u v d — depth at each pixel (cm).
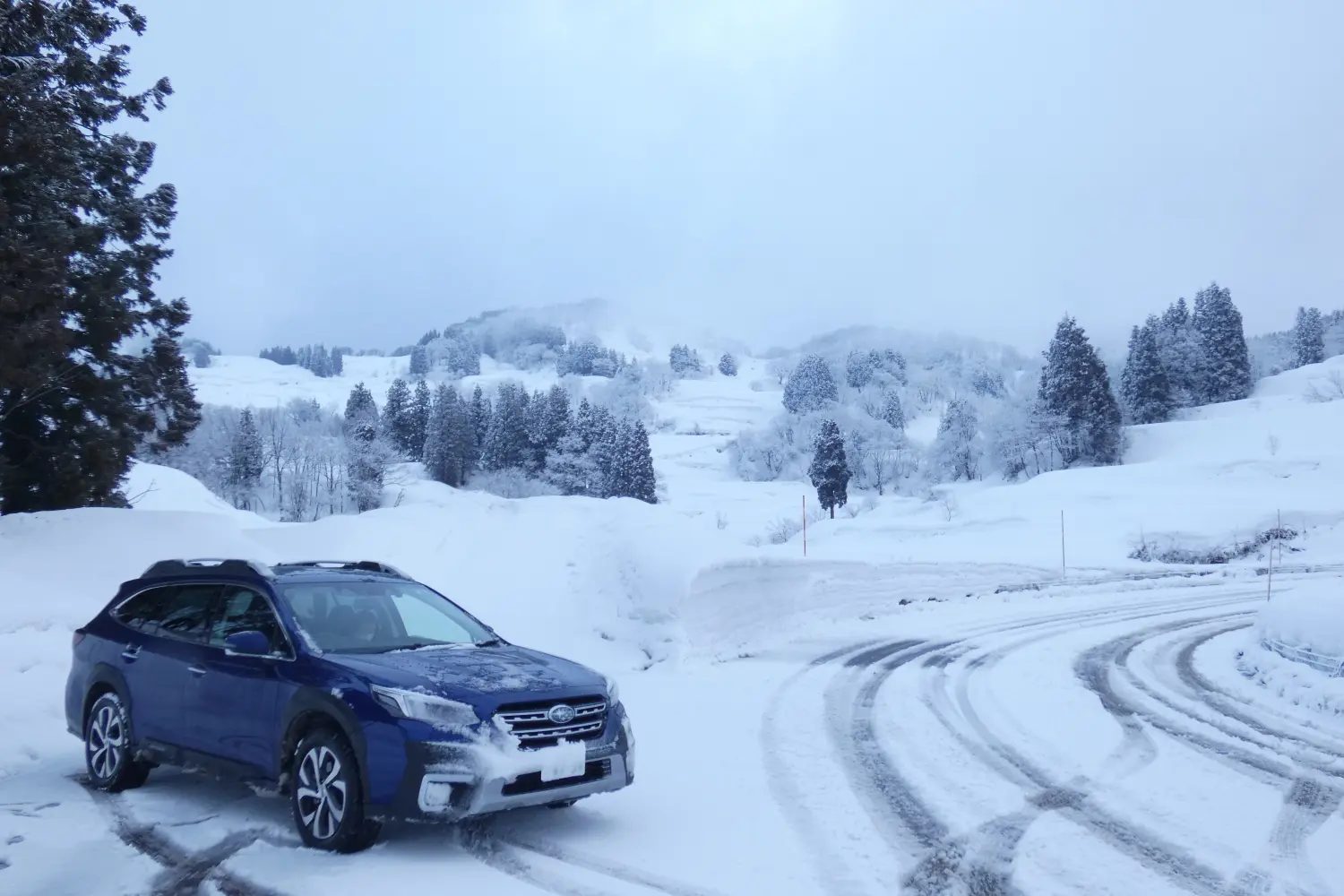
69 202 2069
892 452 10925
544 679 619
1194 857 591
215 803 703
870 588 2211
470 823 648
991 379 17775
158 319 2395
